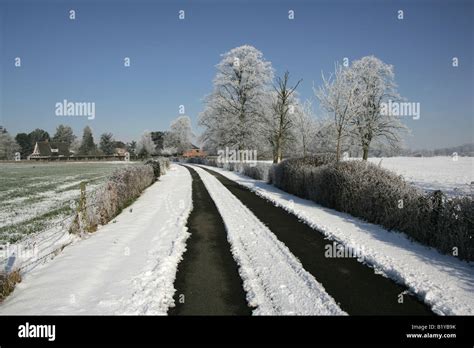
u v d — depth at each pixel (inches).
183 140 3742.6
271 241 317.7
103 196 414.9
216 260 271.6
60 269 247.1
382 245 288.5
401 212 330.3
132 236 351.9
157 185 897.5
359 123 1193.4
